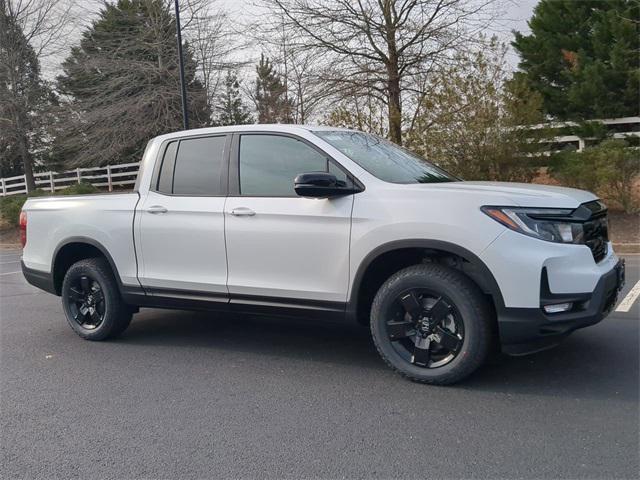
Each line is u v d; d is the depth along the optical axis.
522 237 4.08
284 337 6.01
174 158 5.64
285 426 3.93
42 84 27.70
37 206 6.47
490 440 3.61
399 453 3.50
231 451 3.62
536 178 14.30
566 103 18.92
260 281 5.04
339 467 3.38
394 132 14.33
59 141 27.34
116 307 5.99
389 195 4.52
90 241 5.96
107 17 25.45
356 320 4.70
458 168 13.53
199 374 5.02
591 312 4.10
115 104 23.48
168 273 5.53
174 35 24.05
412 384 4.55
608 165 12.52
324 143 4.90
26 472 3.49
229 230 5.13
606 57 18.48
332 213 4.66
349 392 4.46
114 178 29.81
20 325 7.08
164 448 3.70
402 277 4.48
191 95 23.53
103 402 4.49
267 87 19.98
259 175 5.13
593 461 3.32
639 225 12.05
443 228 4.25
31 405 4.49
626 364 4.75
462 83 13.45
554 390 4.30
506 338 4.14
